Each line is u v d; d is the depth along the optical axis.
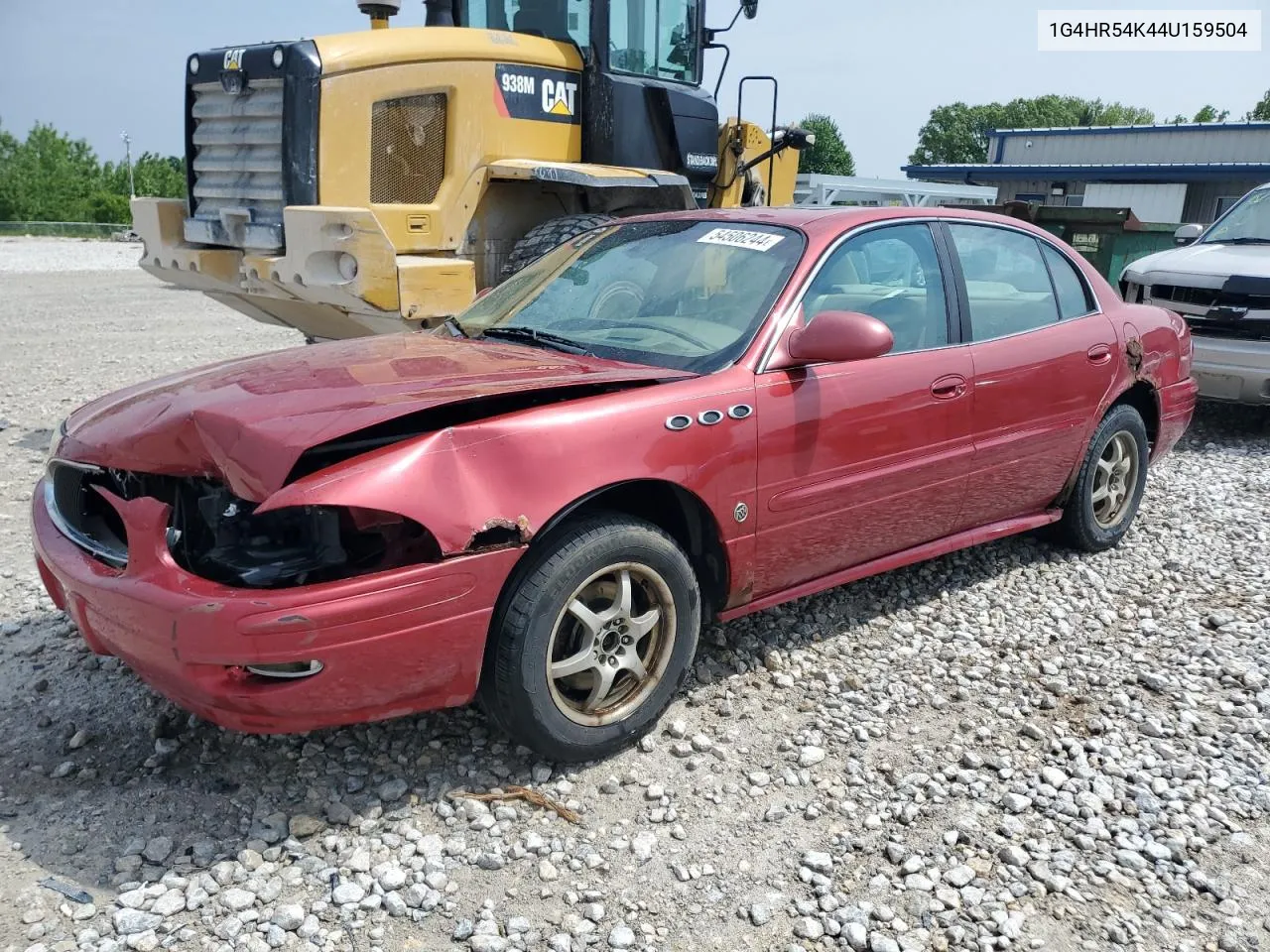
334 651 2.70
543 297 4.24
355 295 5.83
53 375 9.91
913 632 4.29
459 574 2.83
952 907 2.69
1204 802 3.16
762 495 3.50
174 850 2.82
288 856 2.81
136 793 3.06
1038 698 3.78
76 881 2.68
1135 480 5.27
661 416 3.23
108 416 3.40
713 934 2.58
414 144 6.66
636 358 3.62
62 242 41.59
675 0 7.91
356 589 2.71
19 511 5.62
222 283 6.90
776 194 9.62
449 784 3.15
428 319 6.12
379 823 2.95
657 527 3.30
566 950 2.50
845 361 3.59
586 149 7.57
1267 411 9.06
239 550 2.82
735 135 8.59
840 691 3.79
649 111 7.78
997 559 5.11
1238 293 7.51
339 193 6.33
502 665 3.00
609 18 7.39
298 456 2.70
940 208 4.45
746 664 3.94
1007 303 4.50
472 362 3.48
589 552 3.06
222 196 6.80
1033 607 4.57
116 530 3.21
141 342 12.32
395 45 6.44
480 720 3.50
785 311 3.65
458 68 6.70
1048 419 4.54
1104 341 4.82
